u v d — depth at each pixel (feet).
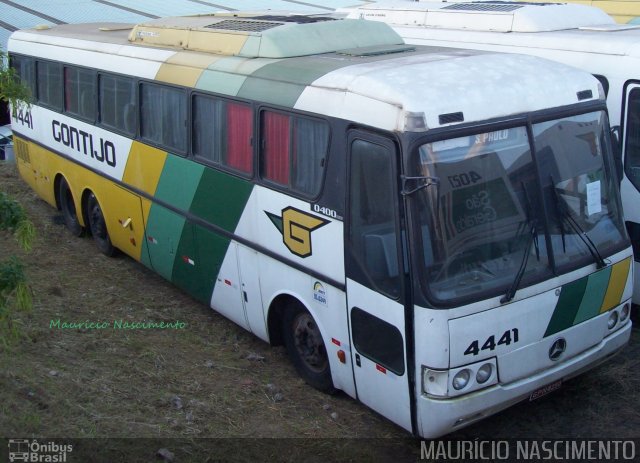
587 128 19.93
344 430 20.63
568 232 19.17
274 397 22.13
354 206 18.84
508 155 18.34
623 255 20.24
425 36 31.86
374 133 18.04
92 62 31.94
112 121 30.91
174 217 27.09
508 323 18.01
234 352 25.20
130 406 21.02
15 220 15.53
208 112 24.71
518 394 18.53
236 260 24.08
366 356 19.25
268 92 21.88
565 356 19.42
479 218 17.87
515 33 29.22
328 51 23.75
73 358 23.58
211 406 21.49
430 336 17.20
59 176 37.01
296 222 21.01
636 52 25.30
